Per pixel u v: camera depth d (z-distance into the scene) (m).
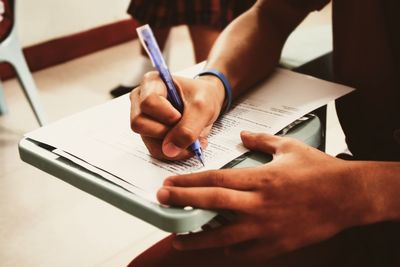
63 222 1.49
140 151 0.49
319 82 0.62
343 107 0.64
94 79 2.62
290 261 0.51
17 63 1.87
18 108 2.26
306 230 0.41
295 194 0.39
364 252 0.50
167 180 0.40
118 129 0.53
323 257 0.52
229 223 0.40
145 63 2.32
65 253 1.36
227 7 1.64
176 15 1.79
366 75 0.59
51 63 2.84
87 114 0.57
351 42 0.59
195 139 0.46
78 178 0.45
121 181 0.43
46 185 1.67
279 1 0.68
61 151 0.49
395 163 0.43
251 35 0.65
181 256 0.54
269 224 0.40
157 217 0.38
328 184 0.40
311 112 0.55
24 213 1.53
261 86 0.63
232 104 0.59
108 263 1.32
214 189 0.38
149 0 1.86
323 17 3.44
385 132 0.61
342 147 1.68
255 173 0.40
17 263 1.33
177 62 2.77
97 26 3.04
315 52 0.74
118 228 1.46
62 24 2.87
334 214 0.41
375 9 0.56
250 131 0.52
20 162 1.80
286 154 0.43
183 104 0.48
